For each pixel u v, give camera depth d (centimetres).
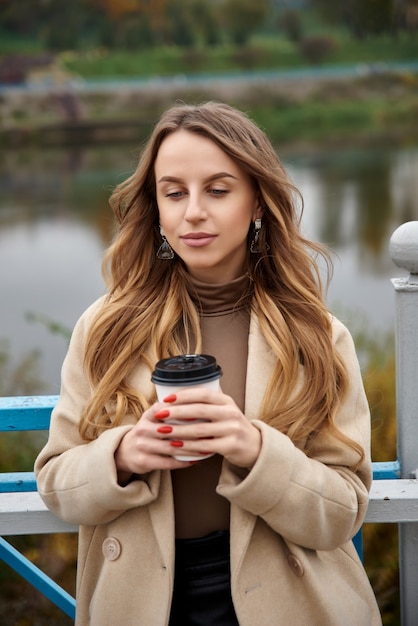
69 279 1023
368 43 2975
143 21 2952
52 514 177
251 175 157
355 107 2712
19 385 379
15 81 2738
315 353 157
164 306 164
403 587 190
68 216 1435
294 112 2686
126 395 158
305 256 166
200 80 2853
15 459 308
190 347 162
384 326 627
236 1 2992
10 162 2102
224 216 153
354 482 156
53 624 280
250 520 152
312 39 2998
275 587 154
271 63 2953
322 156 2127
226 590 158
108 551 157
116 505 149
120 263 171
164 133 157
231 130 154
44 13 2892
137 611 155
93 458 149
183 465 143
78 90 2717
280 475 144
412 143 2297
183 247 155
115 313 164
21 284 999
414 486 180
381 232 1212
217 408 139
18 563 195
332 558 165
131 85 2762
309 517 148
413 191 1564
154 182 165
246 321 165
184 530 159
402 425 185
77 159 2120
